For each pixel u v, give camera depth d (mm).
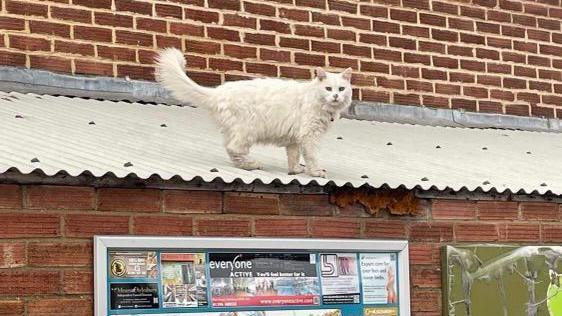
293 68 7562
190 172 4910
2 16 6531
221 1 7324
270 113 5367
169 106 6891
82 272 4555
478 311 5668
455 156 6742
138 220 4711
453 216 5660
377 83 7914
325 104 5398
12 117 5688
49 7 6695
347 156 6230
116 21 6918
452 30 8336
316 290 5105
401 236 5477
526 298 5844
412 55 8109
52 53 6668
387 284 5352
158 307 4668
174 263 4742
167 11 7113
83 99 6617
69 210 4547
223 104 5375
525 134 8273
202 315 4770
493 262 5750
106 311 4539
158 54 7023
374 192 5371
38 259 4461
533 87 8719
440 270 5602
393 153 6535
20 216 4438
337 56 7762
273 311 4965
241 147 5340
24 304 4410
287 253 5055
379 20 7988
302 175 5371
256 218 5023
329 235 5234
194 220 4852
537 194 5855
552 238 6000
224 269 4867
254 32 7438
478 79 8422
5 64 6500
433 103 8164
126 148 5383
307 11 7668
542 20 8844
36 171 4410
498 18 8602
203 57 7215
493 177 6098
